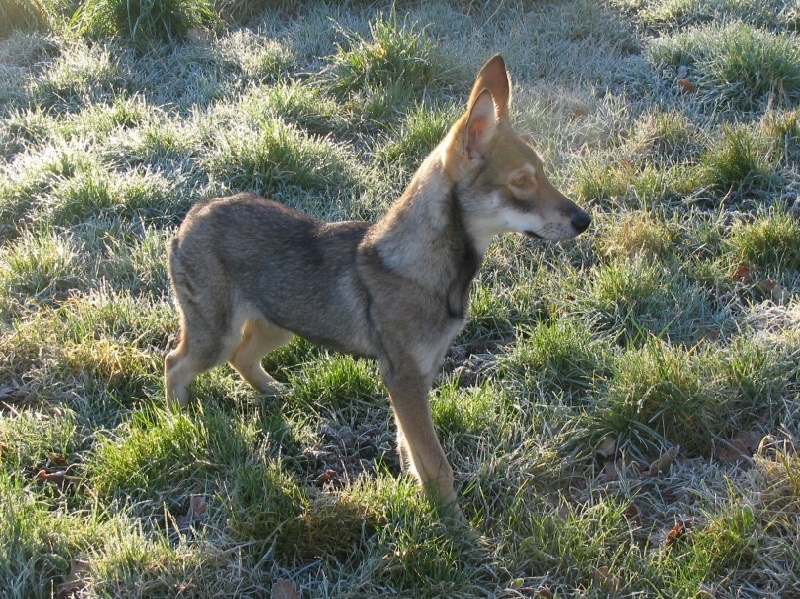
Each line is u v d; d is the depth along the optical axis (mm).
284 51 3650
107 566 2068
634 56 3600
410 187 2203
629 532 2139
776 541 2104
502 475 2260
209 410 2373
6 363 2502
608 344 2504
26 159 3057
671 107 3260
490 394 2398
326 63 3605
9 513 2125
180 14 3799
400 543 2102
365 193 2965
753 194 2912
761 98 3254
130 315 2609
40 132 3266
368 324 2217
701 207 2904
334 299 2244
